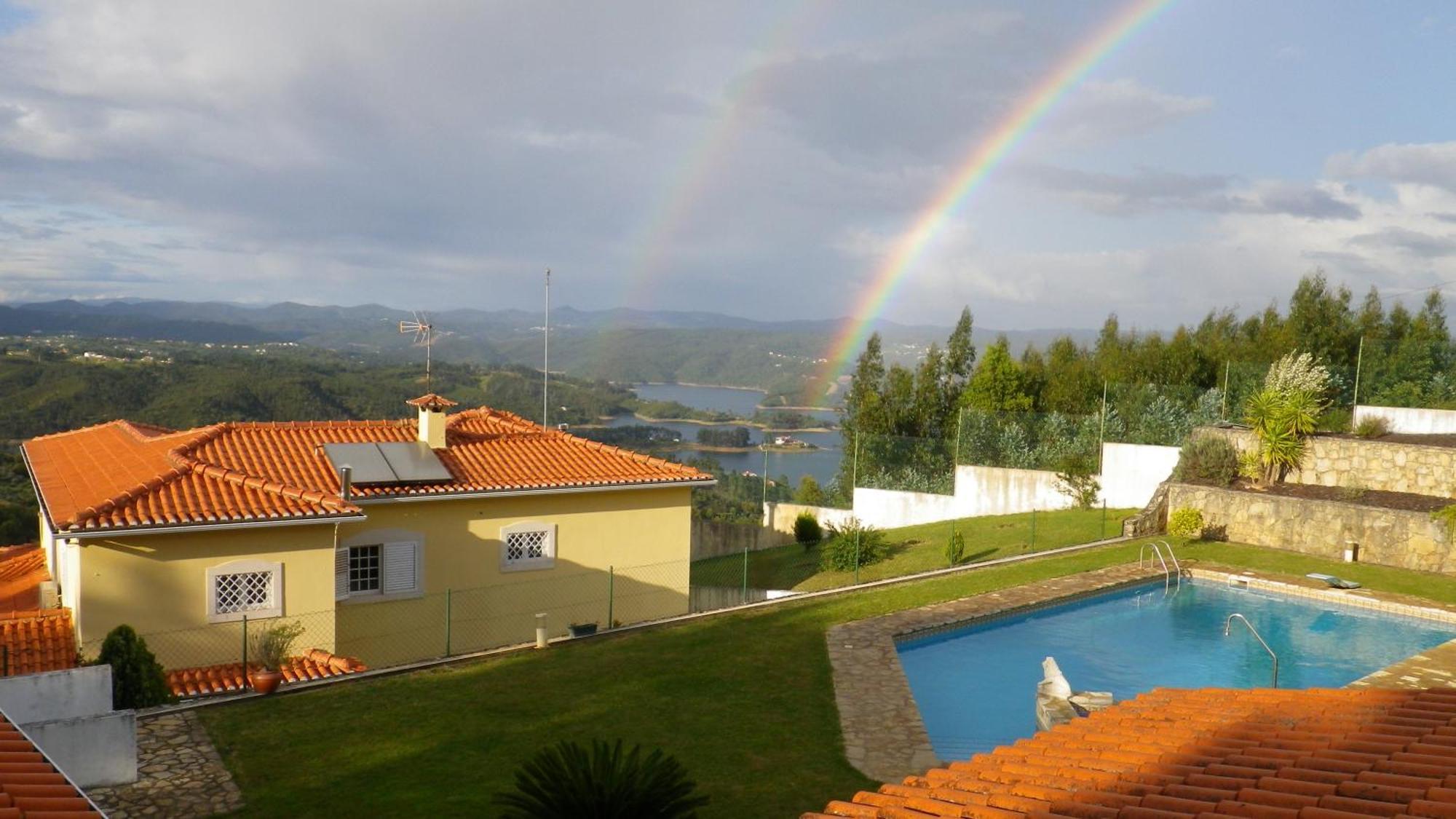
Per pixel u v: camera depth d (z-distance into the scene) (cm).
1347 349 4078
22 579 2206
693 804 852
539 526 2052
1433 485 2506
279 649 1570
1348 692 998
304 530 1694
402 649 1906
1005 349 4138
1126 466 3136
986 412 3388
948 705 1557
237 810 1002
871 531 2911
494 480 2005
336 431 2159
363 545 1862
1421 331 4047
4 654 1474
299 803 1022
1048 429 3331
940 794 716
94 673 1052
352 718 1288
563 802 810
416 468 1964
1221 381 3834
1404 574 2302
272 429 2111
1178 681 1689
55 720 1026
